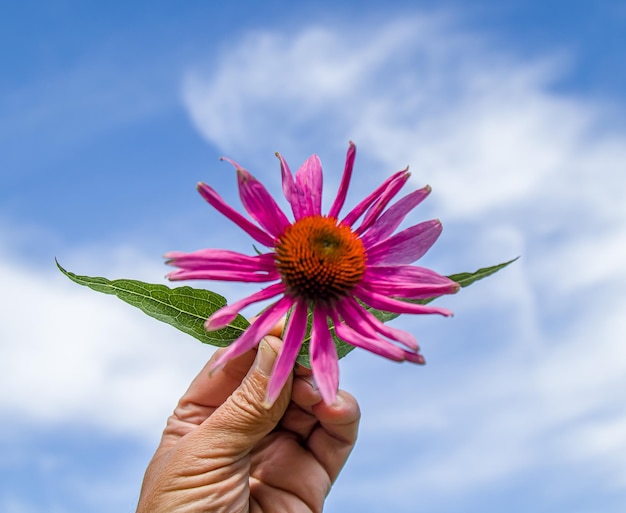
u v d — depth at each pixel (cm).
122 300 32
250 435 35
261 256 30
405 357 28
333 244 31
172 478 35
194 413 42
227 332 33
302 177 32
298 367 36
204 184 29
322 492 41
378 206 31
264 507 40
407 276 31
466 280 31
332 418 38
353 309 31
